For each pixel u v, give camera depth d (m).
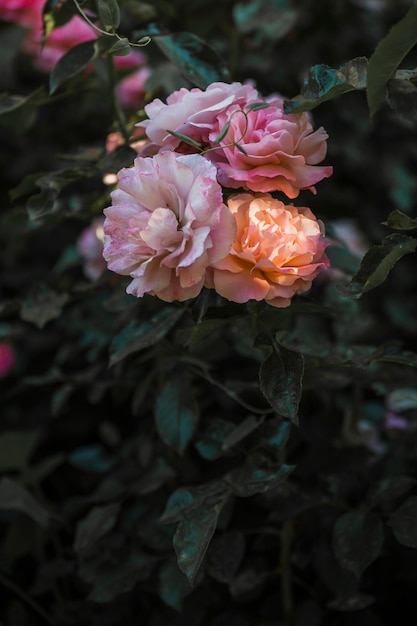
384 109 1.44
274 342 0.74
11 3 1.18
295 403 0.72
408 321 1.53
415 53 1.58
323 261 0.73
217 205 0.69
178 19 1.14
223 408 1.04
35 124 1.53
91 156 0.92
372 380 0.92
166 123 0.75
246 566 0.93
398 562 0.96
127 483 0.98
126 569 0.91
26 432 1.08
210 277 0.71
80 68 0.84
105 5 0.76
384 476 0.97
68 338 1.31
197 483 0.96
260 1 1.09
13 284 1.47
